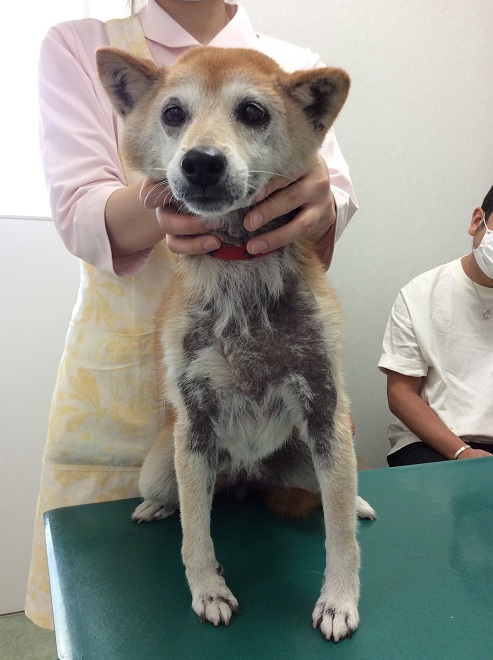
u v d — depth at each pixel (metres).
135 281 1.05
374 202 1.98
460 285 1.71
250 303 0.76
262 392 0.79
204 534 0.74
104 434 1.07
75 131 0.94
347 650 0.63
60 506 1.08
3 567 1.68
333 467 0.73
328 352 0.75
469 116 2.05
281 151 0.75
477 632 0.66
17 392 1.65
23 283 1.62
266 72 0.78
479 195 2.12
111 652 0.63
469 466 1.20
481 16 2.00
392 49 1.90
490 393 1.63
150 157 0.81
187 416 0.79
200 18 1.11
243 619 0.69
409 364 1.72
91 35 1.03
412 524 0.93
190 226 0.72
